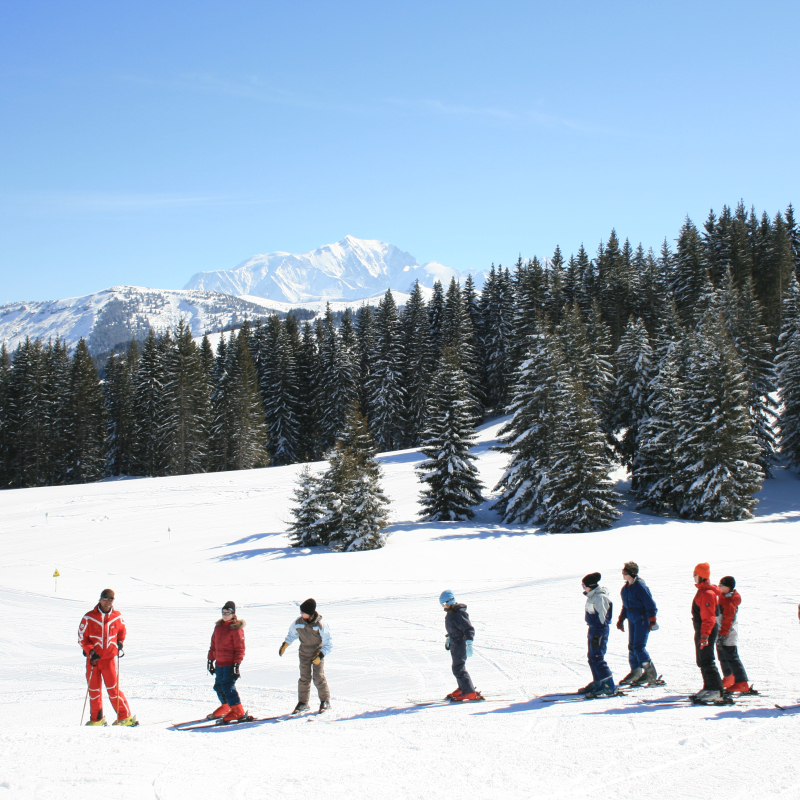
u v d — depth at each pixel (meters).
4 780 5.32
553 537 31.47
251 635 16.97
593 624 8.34
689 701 7.52
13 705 10.99
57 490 53.75
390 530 35.22
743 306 50.78
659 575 20.64
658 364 42.72
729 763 5.21
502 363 74.81
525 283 71.31
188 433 67.44
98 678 8.44
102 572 29.97
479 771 5.32
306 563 28.69
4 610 22.72
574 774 5.14
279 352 75.62
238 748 6.42
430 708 8.37
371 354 76.00
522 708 7.82
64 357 79.31
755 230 87.44
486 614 16.14
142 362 72.75
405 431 73.31
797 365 44.28
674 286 75.62
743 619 12.96
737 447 36.19
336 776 5.36
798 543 28.19
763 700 7.44
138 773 5.52
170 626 19.39
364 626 16.41
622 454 44.09
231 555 31.53
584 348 44.28
